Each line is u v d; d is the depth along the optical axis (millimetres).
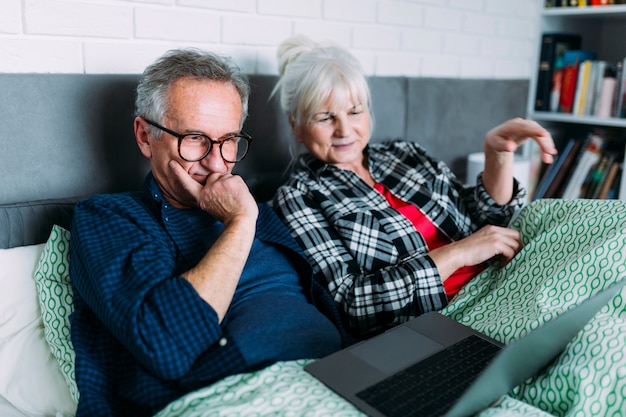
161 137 1062
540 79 2398
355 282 1202
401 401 809
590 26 2525
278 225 1232
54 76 1208
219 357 908
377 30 1836
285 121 1629
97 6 1273
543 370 943
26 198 1205
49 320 1056
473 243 1263
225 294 925
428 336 1012
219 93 1060
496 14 2193
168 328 857
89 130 1274
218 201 1023
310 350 989
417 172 1516
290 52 1499
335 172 1445
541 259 1185
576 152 2352
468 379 874
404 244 1322
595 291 1039
